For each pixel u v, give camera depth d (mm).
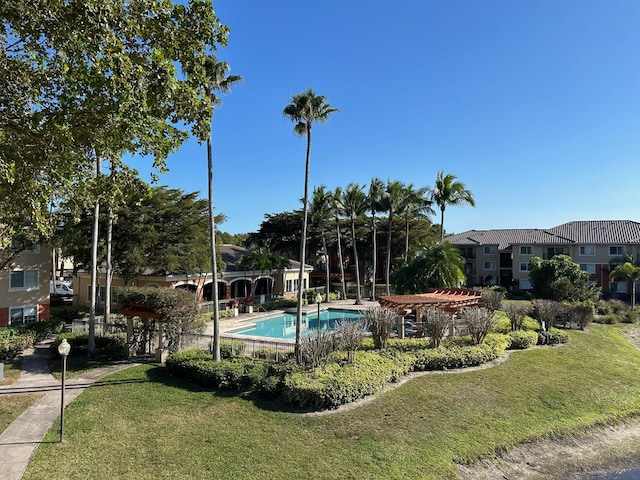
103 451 9961
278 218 58156
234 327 29469
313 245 58938
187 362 15477
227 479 8961
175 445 10352
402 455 10398
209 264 31094
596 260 51969
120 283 31969
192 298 19562
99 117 9711
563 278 37938
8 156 9055
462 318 23172
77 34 8188
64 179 10727
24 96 9430
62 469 9102
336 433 11289
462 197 39594
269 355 17984
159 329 18328
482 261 61062
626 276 43688
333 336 16781
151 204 28188
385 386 14914
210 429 11297
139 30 9336
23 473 8898
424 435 11531
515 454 11508
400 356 16766
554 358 19953
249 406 12992
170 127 11008
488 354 18344
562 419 13539
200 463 9547
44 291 26094
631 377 17953
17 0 7953
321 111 19688
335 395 12781
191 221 29500
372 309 19797
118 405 12867
